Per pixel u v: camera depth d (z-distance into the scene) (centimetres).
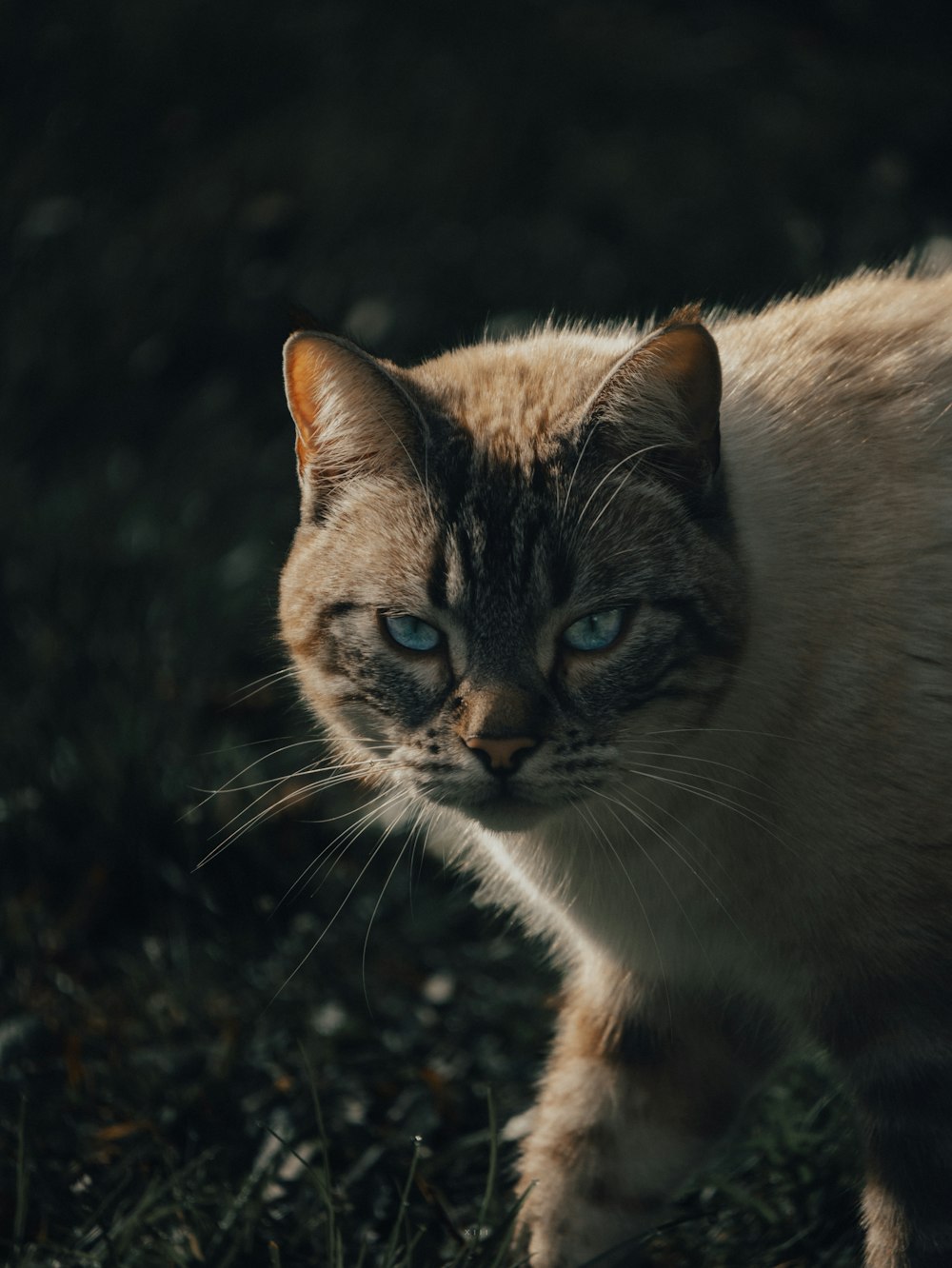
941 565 277
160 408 730
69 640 539
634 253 733
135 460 695
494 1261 299
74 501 639
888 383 296
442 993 430
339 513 299
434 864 476
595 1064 330
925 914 274
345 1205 338
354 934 452
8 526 613
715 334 329
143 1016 410
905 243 735
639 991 323
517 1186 338
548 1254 327
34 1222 340
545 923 354
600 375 292
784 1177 343
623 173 765
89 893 457
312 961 438
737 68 855
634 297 709
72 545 598
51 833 469
